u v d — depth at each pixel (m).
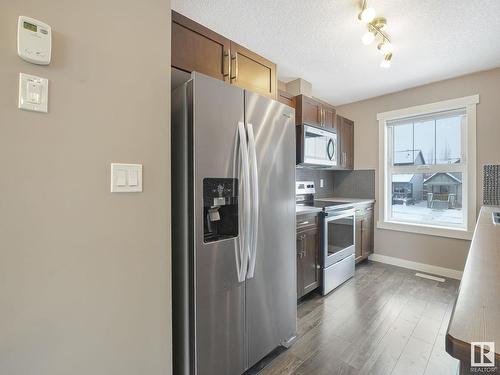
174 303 1.38
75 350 0.91
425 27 1.94
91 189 0.93
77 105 0.90
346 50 2.30
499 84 2.63
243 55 1.83
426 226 3.14
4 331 0.78
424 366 1.57
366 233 3.43
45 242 0.84
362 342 1.81
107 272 0.98
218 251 1.31
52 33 0.84
